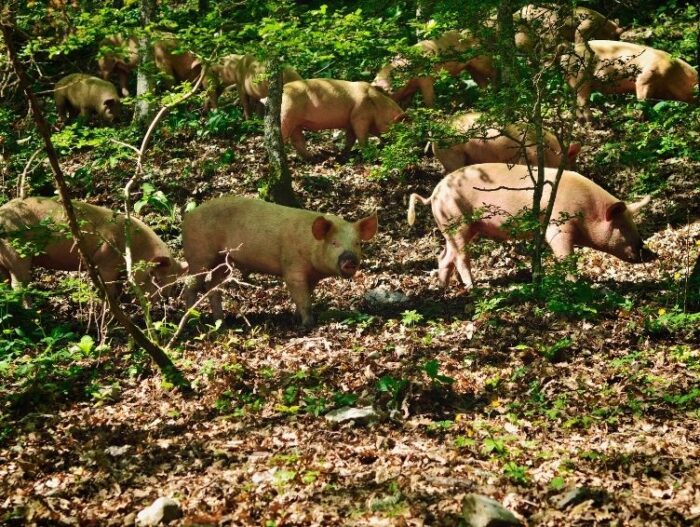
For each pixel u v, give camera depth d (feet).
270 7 27.25
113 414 23.41
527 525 15.72
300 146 46.01
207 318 32.09
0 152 41.81
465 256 33.22
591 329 27.07
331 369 25.49
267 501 17.28
